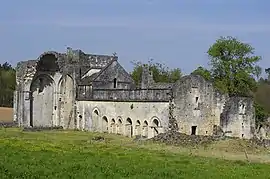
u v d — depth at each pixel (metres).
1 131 70.12
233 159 44.06
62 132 74.62
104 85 79.94
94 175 27.80
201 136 57.75
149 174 29.05
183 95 65.56
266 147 53.91
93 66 84.62
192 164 34.91
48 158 33.91
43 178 26.52
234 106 68.12
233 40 94.94
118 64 82.25
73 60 83.25
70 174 27.77
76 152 38.66
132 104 70.56
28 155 35.12
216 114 68.75
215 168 33.12
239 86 93.31
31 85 83.44
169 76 130.38
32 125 83.75
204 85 67.88
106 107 75.69
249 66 94.19
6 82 129.00
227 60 95.25
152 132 67.19
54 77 85.06
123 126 72.19
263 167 35.69
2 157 33.25
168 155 41.75
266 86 87.00
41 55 81.75
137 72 126.75
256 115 78.31
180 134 59.78
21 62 85.06
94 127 78.00
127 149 46.34
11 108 117.31
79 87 81.88
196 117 66.88
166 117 64.56
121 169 30.23
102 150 42.25
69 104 83.31
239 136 68.19
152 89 67.06
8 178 25.91
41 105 84.75
